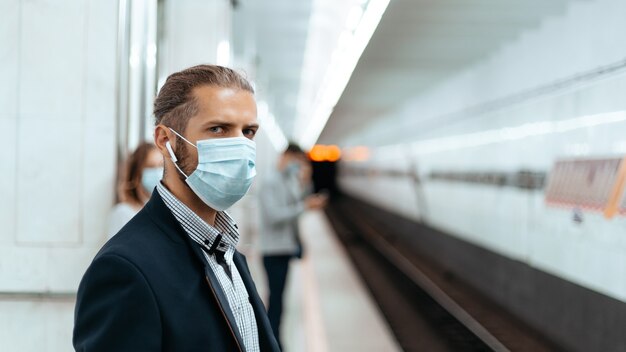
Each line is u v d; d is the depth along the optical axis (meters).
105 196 3.20
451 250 11.69
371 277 12.20
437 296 8.72
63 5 3.17
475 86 9.05
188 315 1.33
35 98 3.16
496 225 8.36
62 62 3.17
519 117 7.28
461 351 7.01
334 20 7.54
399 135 15.89
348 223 24.56
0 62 3.14
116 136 3.22
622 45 4.80
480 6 5.79
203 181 1.45
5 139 3.15
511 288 8.17
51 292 3.18
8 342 3.20
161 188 1.46
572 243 5.80
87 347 1.24
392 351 6.26
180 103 1.45
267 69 12.30
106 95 3.19
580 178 5.58
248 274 1.73
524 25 6.57
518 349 6.82
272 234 5.33
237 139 1.46
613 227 4.93
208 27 5.27
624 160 4.75
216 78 1.47
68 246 3.18
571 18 5.77
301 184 5.88
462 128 9.92
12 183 3.16
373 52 7.92
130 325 1.24
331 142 38.34
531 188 6.93
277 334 5.34
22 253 3.17
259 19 7.55
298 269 11.27
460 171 10.20
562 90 6.01
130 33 3.52
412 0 5.54
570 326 6.16
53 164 3.18
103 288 1.27
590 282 5.41
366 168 24.80
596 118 5.26
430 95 12.10
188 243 1.42
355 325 7.28
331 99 12.49
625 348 4.86
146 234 1.38
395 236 18.28
